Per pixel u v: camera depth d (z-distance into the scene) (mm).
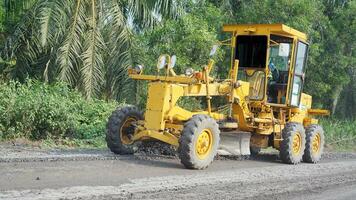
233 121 13664
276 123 14945
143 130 12266
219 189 9766
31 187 8320
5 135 14266
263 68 14414
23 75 20078
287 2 24609
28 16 19578
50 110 14891
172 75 12609
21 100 14766
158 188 9188
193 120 11656
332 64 28438
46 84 18016
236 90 13680
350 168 14844
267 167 13406
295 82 15227
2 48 19922
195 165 11578
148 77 12508
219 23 24562
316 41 27812
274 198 9562
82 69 19281
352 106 33594
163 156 13172
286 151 14547
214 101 14547
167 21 22047
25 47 19797
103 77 20125
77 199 7816
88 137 15625
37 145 13727
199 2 25312
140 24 22125
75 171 9984
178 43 21719
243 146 14195
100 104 18031
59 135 15172
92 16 19875
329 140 24891
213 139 12023
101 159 11766
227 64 23656
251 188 10234
